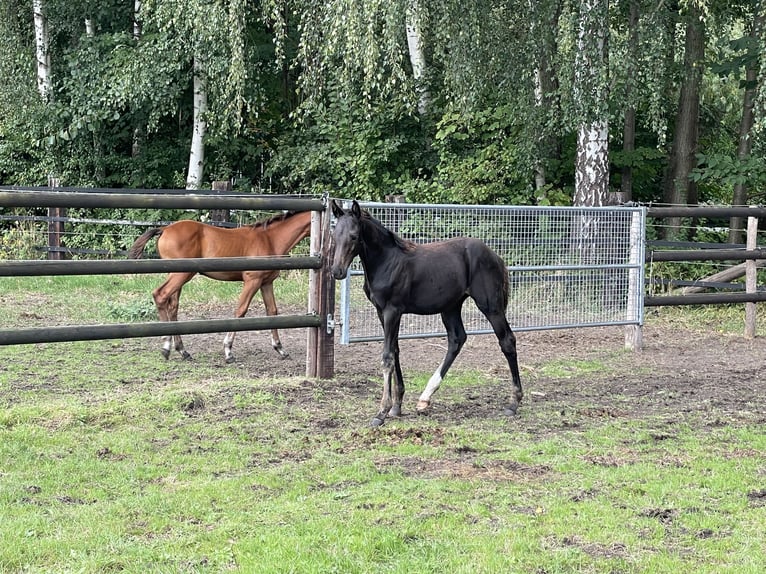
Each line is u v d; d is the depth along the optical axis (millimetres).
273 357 9320
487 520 4512
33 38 20078
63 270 6309
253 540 4168
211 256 8938
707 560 4070
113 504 4652
